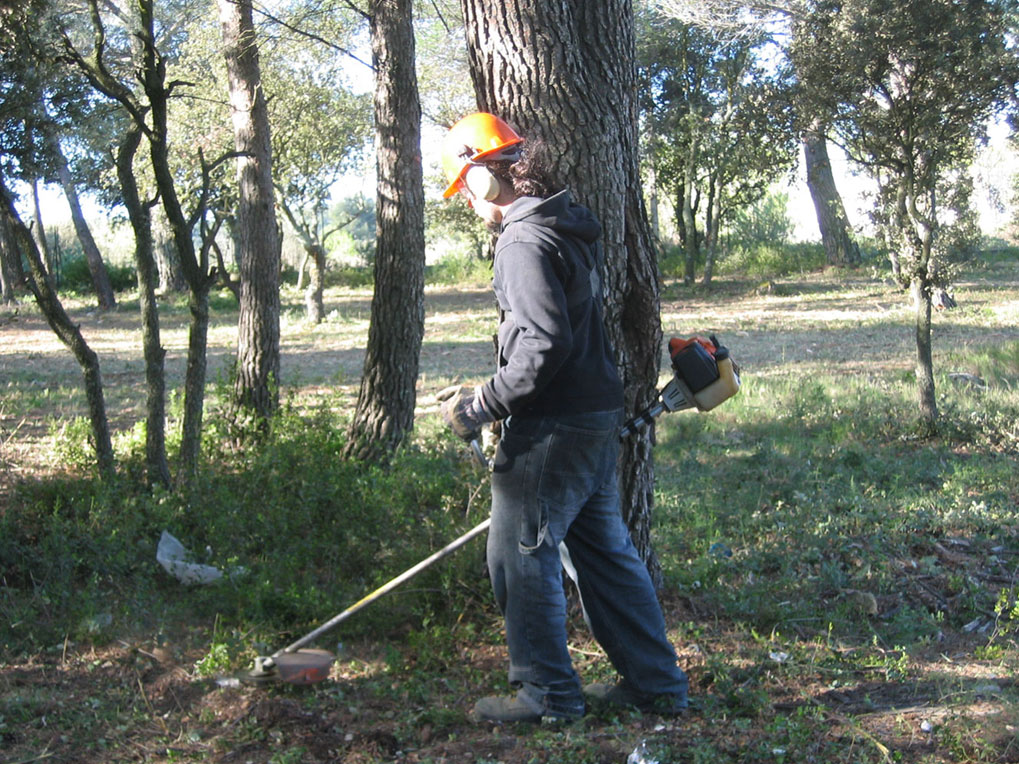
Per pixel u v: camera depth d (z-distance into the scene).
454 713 3.53
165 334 21.56
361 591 4.54
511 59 3.91
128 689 3.83
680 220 33.06
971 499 6.58
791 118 9.70
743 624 4.31
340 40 9.72
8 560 5.05
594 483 3.43
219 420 8.14
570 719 3.48
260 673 3.68
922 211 9.01
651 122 27.84
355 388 12.76
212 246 6.57
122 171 6.29
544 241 3.22
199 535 5.77
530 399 3.22
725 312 23.50
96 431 6.41
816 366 13.85
